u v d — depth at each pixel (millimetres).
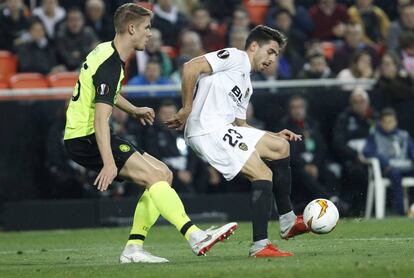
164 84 51500
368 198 49656
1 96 46938
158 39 53844
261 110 49062
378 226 39969
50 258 28516
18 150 47031
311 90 49750
